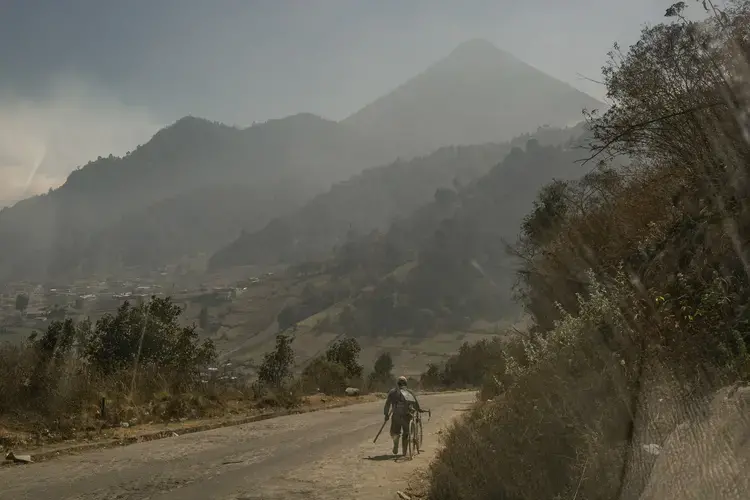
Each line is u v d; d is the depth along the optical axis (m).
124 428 14.48
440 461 7.55
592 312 5.62
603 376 4.91
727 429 3.48
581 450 4.72
